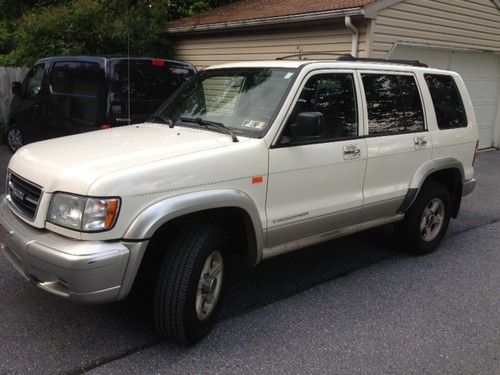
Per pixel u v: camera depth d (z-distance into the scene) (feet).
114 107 22.18
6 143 36.60
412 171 16.93
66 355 11.17
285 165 12.96
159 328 11.39
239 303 14.06
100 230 10.01
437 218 18.54
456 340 12.66
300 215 13.48
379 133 15.75
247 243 12.87
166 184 10.75
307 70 13.78
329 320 13.34
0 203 12.76
